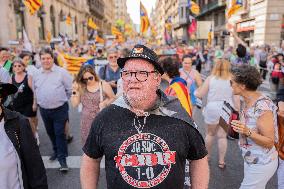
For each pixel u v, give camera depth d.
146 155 1.61
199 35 22.39
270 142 2.56
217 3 34.16
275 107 2.64
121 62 1.72
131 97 1.63
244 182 2.76
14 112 2.04
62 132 4.48
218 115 4.21
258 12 21.83
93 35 31.02
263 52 14.79
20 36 27.16
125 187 1.61
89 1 63.12
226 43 30.50
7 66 6.02
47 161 4.82
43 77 4.41
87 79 3.96
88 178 1.81
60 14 40.31
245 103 2.76
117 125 1.65
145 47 1.69
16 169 1.98
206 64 20.06
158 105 1.70
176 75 3.80
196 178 1.80
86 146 1.80
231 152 5.14
